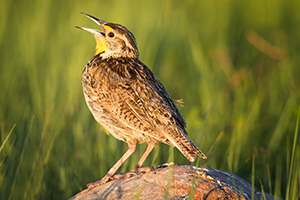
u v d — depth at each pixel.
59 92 12.23
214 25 19.06
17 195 9.16
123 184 7.36
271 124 12.33
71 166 9.87
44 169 9.35
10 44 16.09
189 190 7.17
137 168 8.02
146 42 14.45
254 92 13.62
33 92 12.62
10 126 10.59
